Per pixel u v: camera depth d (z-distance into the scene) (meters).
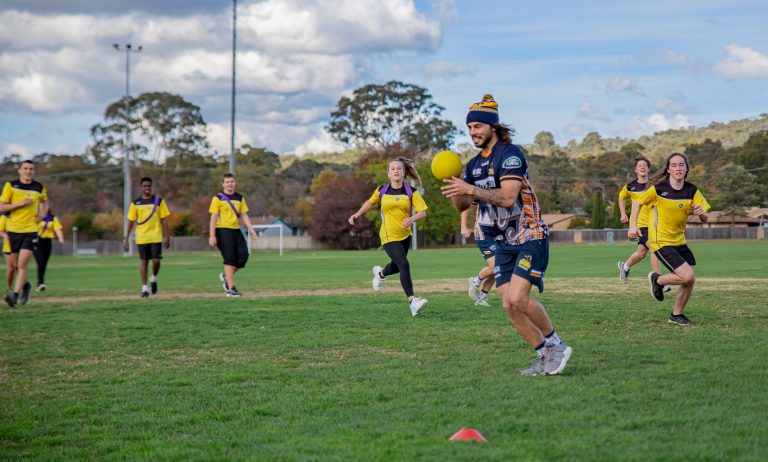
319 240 81.38
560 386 5.64
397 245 10.82
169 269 30.00
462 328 9.07
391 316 10.41
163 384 6.27
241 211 14.34
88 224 84.88
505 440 4.32
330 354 7.51
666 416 4.73
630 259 14.30
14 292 13.06
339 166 116.19
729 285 14.43
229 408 5.38
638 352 7.05
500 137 6.18
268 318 10.52
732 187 88.69
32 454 4.43
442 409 5.09
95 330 9.70
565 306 10.98
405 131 91.31
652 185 9.18
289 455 4.21
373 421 4.86
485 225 6.33
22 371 6.98
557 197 108.06
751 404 5.00
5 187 13.16
